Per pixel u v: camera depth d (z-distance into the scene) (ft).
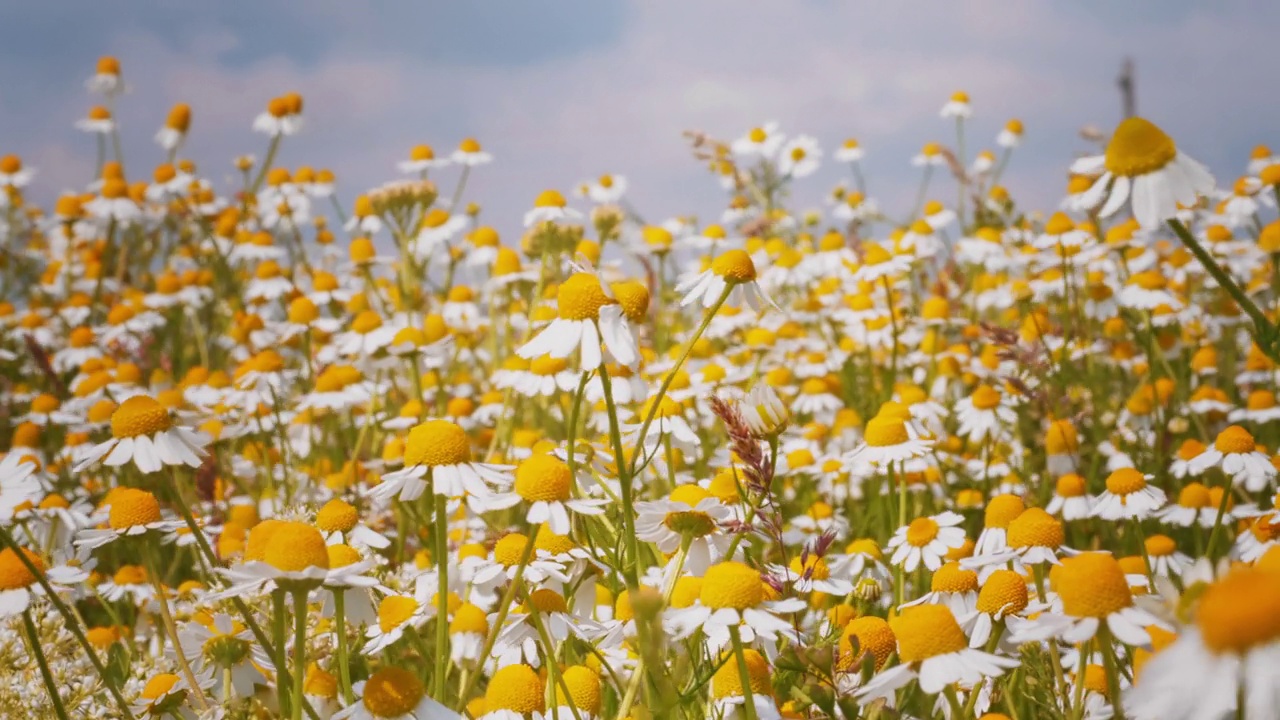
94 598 1.71
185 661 1.27
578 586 1.26
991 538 1.36
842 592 1.28
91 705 1.31
